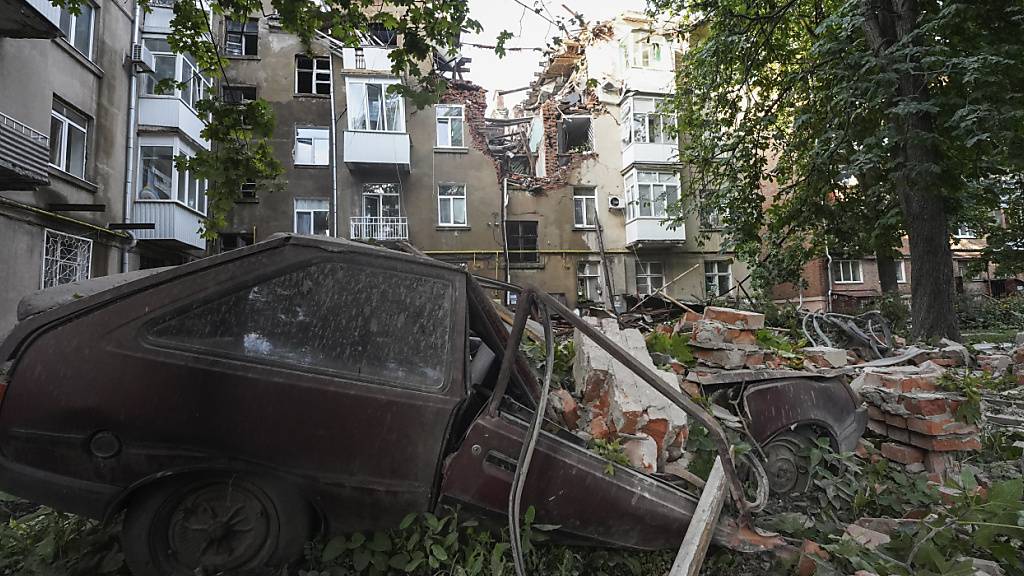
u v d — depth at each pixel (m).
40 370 1.83
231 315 1.97
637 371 2.27
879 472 3.20
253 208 18.53
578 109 22.11
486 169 20.14
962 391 3.36
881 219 9.94
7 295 9.71
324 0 4.76
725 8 10.35
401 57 4.95
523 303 2.33
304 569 2.01
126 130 14.05
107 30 13.23
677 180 20.98
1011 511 2.19
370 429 1.97
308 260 2.09
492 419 2.11
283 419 1.92
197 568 1.91
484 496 2.05
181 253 16.27
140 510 1.88
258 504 1.96
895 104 7.75
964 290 25.02
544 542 2.21
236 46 19.59
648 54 21.44
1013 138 6.57
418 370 2.06
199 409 1.86
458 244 19.62
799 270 12.09
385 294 2.13
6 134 8.52
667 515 2.22
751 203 11.61
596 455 2.27
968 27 7.68
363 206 19.17
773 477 3.11
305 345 2.00
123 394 1.83
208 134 5.27
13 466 1.80
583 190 21.36
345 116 19.20
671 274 21.17
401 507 2.02
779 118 11.71
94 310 1.90
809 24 11.11
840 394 3.27
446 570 2.03
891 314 11.12
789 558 2.32
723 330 3.54
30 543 2.18
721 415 3.07
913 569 2.19
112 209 13.36
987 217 12.42
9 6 8.52
